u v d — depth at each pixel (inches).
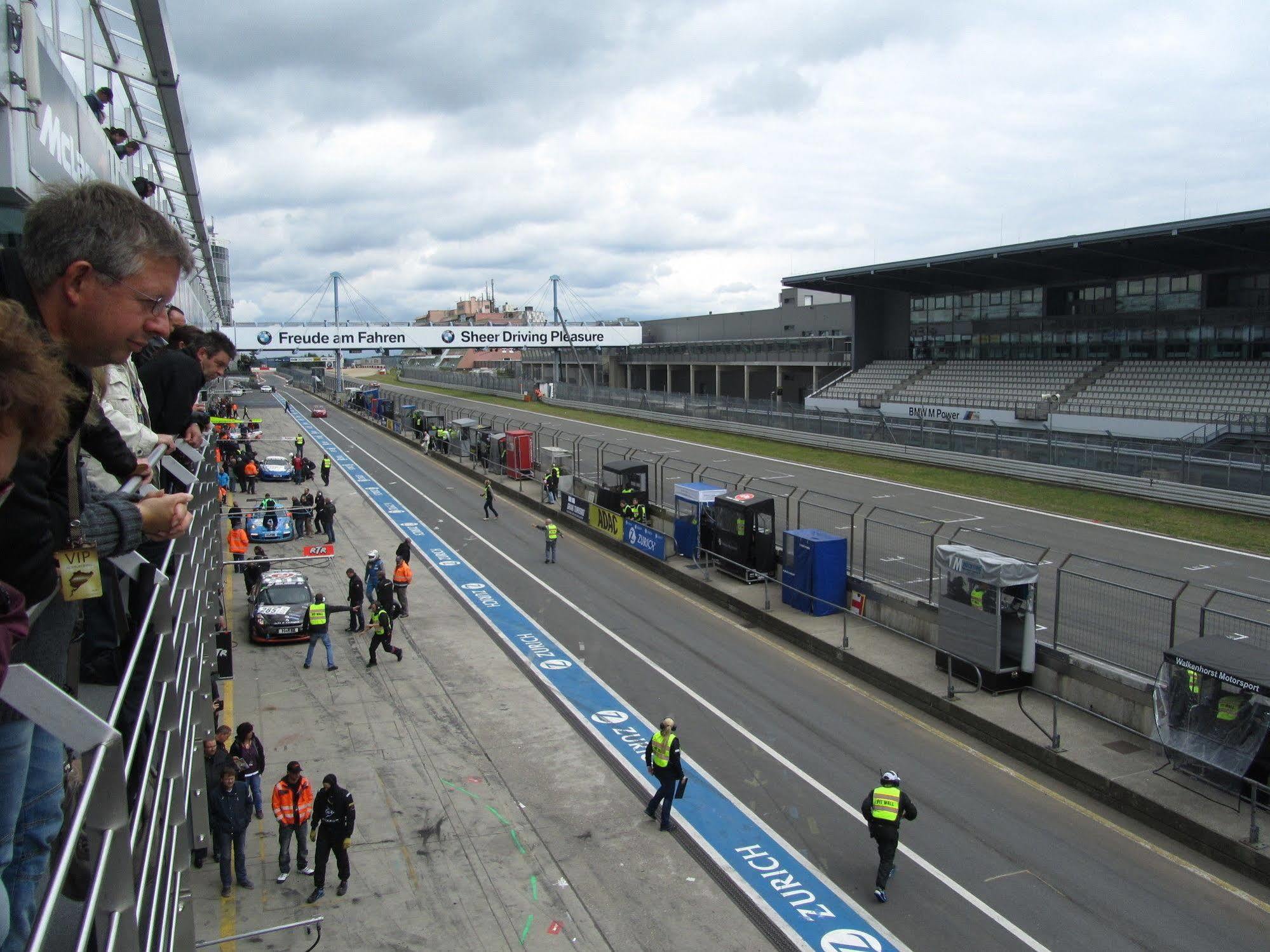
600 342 3705.7
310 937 447.5
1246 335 1878.7
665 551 1180.5
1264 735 524.1
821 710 723.4
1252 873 482.9
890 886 484.1
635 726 702.5
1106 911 456.8
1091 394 1985.7
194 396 223.1
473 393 4475.9
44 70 271.3
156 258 87.0
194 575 179.8
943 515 1318.9
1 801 72.6
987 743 657.0
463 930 454.3
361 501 1736.0
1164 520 1261.1
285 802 492.7
